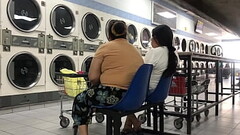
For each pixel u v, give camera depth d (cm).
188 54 252
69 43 446
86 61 483
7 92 350
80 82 265
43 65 399
